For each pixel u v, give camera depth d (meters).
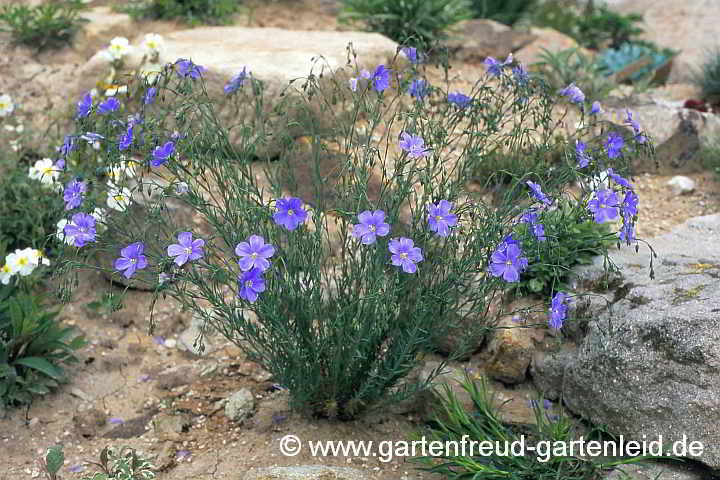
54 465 0.96
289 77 1.34
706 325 0.96
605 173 0.98
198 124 1.17
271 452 1.03
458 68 1.73
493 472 0.96
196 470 1.01
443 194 1.00
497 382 1.11
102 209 1.10
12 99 1.52
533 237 0.97
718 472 0.95
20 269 1.14
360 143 1.04
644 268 1.10
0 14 1.73
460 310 1.08
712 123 1.54
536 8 2.33
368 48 1.52
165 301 1.25
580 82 1.67
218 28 1.72
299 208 0.89
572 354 1.06
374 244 0.98
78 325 1.21
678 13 2.56
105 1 1.99
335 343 1.00
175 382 1.14
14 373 1.09
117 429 1.07
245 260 0.87
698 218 1.30
